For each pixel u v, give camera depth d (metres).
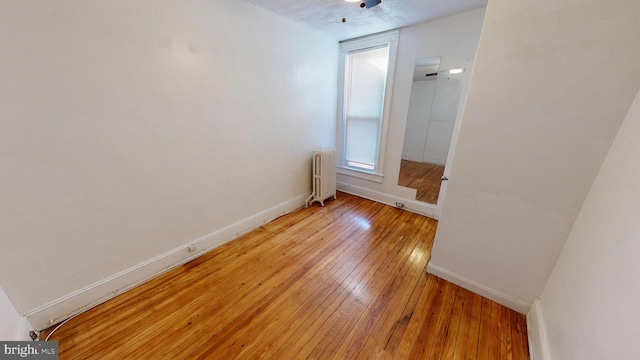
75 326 1.34
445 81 2.41
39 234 1.23
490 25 1.26
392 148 3.01
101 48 1.28
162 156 1.65
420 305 1.55
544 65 1.15
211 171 1.99
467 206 1.56
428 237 2.39
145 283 1.70
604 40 1.00
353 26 2.53
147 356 1.21
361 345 1.29
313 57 2.73
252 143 2.29
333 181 3.29
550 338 1.12
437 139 2.61
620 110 1.01
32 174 1.17
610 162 1.02
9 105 1.06
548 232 1.31
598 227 0.97
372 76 3.00
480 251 1.58
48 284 1.30
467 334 1.35
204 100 1.82
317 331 1.36
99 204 1.42
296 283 1.74
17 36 1.04
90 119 1.30
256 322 1.41
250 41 2.04
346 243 2.28
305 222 2.70
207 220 2.05
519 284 1.47
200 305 1.52
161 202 1.71
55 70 1.16
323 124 3.18
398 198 3.11
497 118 1.33
